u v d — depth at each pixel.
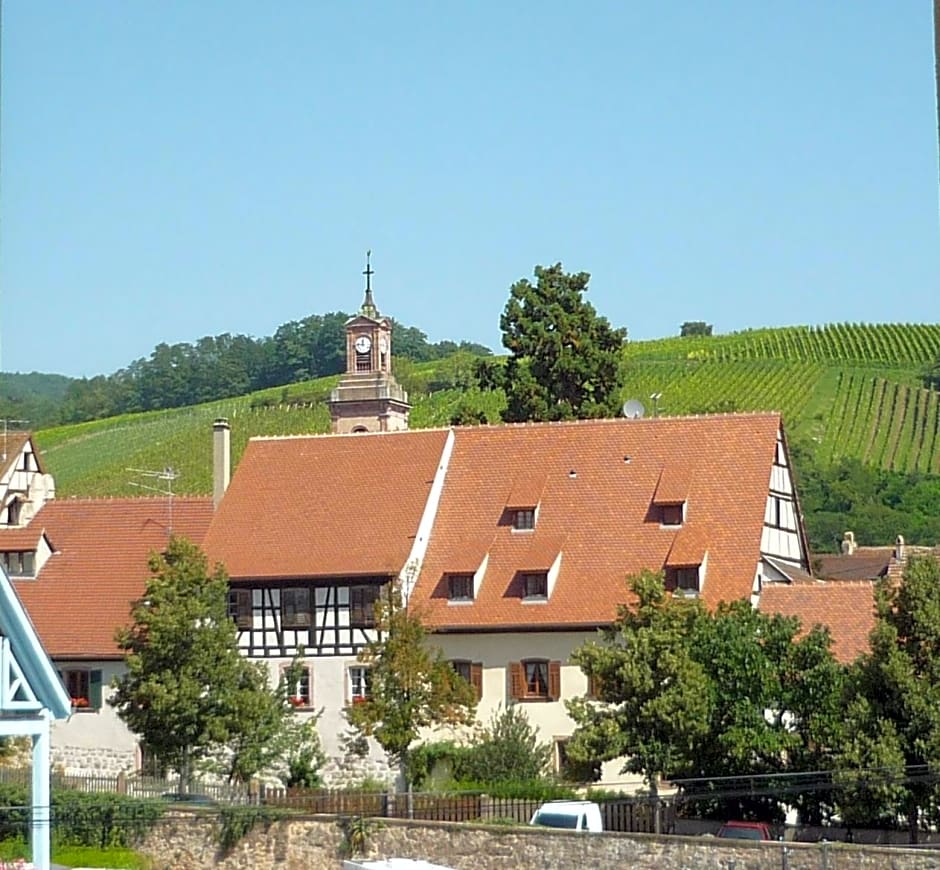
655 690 54.09
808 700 52.75
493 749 60.34
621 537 66.25
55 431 170.00
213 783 60.00
